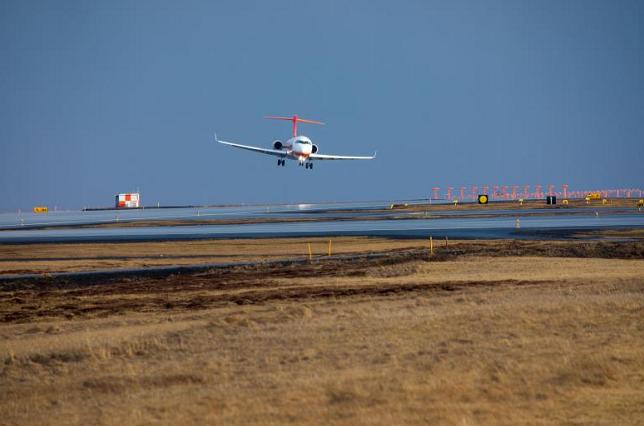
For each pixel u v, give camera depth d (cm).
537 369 8294
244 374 8612
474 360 8812
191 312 14100
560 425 6431
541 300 13238
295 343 10181
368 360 9038
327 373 8450
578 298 13362
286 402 7331
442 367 8544
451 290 16012
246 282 19388
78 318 14125
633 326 10631
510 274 19162
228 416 6938
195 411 7150
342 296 15600
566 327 10706
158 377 8606
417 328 10912
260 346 10081
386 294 15662
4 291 19425
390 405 7100
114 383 8450
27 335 12112
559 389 7569
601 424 6444
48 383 8669
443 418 6669
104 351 9981
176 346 10338
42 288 19812
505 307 12425
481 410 6906
